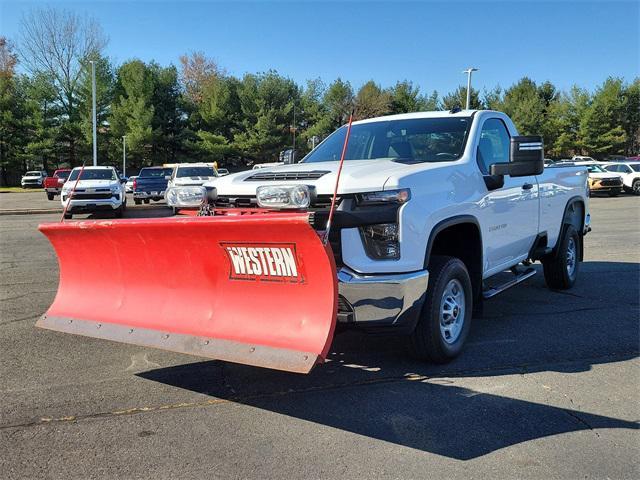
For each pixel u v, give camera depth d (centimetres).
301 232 326
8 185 6269
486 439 335
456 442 332
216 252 372
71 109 6116
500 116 589
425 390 411
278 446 329
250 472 300
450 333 466
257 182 436
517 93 7131
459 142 513
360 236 394
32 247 1223
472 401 390
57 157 6194
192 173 2305
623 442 331
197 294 388
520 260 623
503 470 300
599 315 622
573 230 735
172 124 6450
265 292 359
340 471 300
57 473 300
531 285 791
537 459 312
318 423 358
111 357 491
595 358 480
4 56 6812
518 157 483
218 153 6112
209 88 6431
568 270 752
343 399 396
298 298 346
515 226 575
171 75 6419
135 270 415
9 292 757
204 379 436
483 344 517
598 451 321
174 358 487
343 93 5628
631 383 424
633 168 3191
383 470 301
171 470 303
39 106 5906
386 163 456
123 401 395
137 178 2831
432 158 505
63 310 442
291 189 392
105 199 1934
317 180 409
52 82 6012
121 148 6072
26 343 531
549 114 6656
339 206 392
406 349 480
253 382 429
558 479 291
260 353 340
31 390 415
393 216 394
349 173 408
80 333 416
